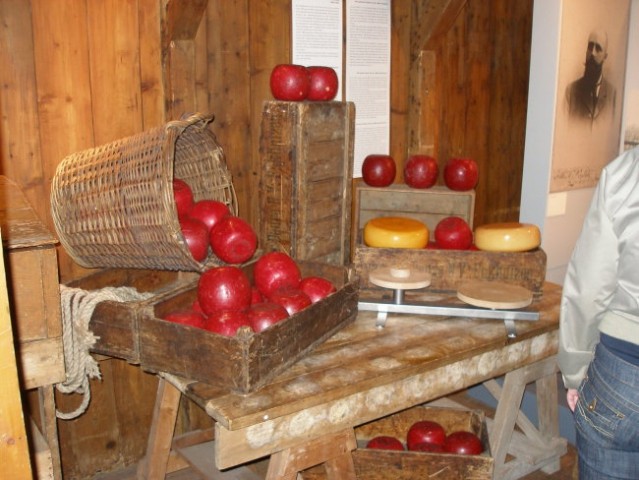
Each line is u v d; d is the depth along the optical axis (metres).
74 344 1.64
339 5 2.58
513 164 3.60
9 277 1.26
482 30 3.22
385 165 2.36
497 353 1.80
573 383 1.61
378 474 1.90
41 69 1.91
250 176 2.46
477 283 1.95
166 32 2.12
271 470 1.49
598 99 3.19
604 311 1.46
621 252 1.39
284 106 2.02
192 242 1.75
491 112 3.39
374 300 1.92
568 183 3.15
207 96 2.28
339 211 2.24
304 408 1.42
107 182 1.66
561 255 3.25
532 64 3.00
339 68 2.64
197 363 1.45
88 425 2.25
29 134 1.92
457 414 2.25
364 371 1.54
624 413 1.39
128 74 2.07
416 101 2.93
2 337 0.83
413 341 1.73
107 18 2.00
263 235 2.16
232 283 1.55
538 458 2.24
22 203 1.49
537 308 1.99
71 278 2.07
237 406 1.36
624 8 3.21
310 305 1.59
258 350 1.40
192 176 2.06
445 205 2.34
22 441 0.87
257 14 2.36
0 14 1.81
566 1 2.87
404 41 2.87
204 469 2.05
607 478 1.47
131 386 2.32
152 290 2.13
